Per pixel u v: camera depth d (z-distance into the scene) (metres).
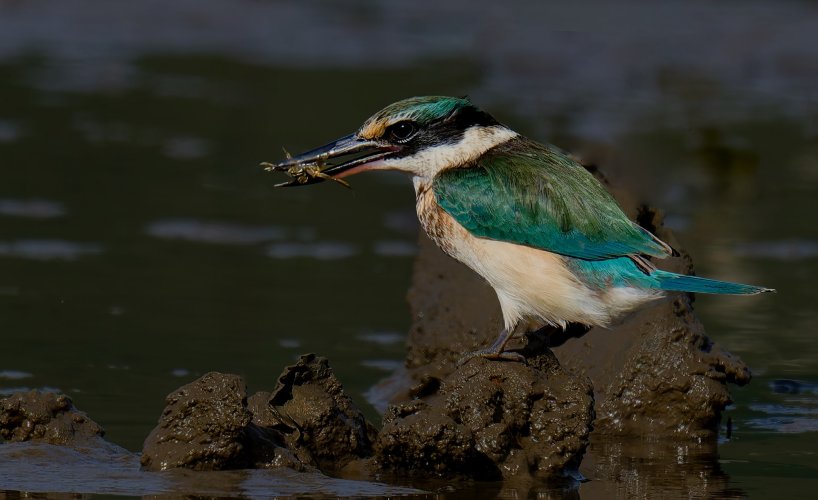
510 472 9.99
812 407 12.19
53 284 15.14
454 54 28.69
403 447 9.92
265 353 13.15
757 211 19.19
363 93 25.16
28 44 28.84
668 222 18.42
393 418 10.23
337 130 22.61
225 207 18.83
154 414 11.30
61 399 10.45
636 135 21.84
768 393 12.54
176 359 12.84
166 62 27.89
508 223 10.64
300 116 23.59
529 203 10.62
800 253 17.14
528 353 10.44
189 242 17.16
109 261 16.14
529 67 26.97
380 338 13.83
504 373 10.19
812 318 14.73
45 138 21.84
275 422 10.27
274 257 16.73
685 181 20.25
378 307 14.88
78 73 26.69
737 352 13.60
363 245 17.41
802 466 10.55
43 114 23.41
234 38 30.16
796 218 18.81
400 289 15.59
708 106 24.77
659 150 21.38
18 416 10.30
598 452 11.09
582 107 24.14
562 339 12.50
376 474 10.07
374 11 31.95
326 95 25.08
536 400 10.17
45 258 16.12
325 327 14.12
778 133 23.19
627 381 11.76
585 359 12.19
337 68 27.33
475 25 30.64
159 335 13.58
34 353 12.87
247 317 14.34
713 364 11.72
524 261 10.55
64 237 16.98
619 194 12.65
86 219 17.80
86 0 31.05
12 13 30.83
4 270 15.55
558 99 24.78
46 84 25.70
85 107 24.03
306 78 26.44
